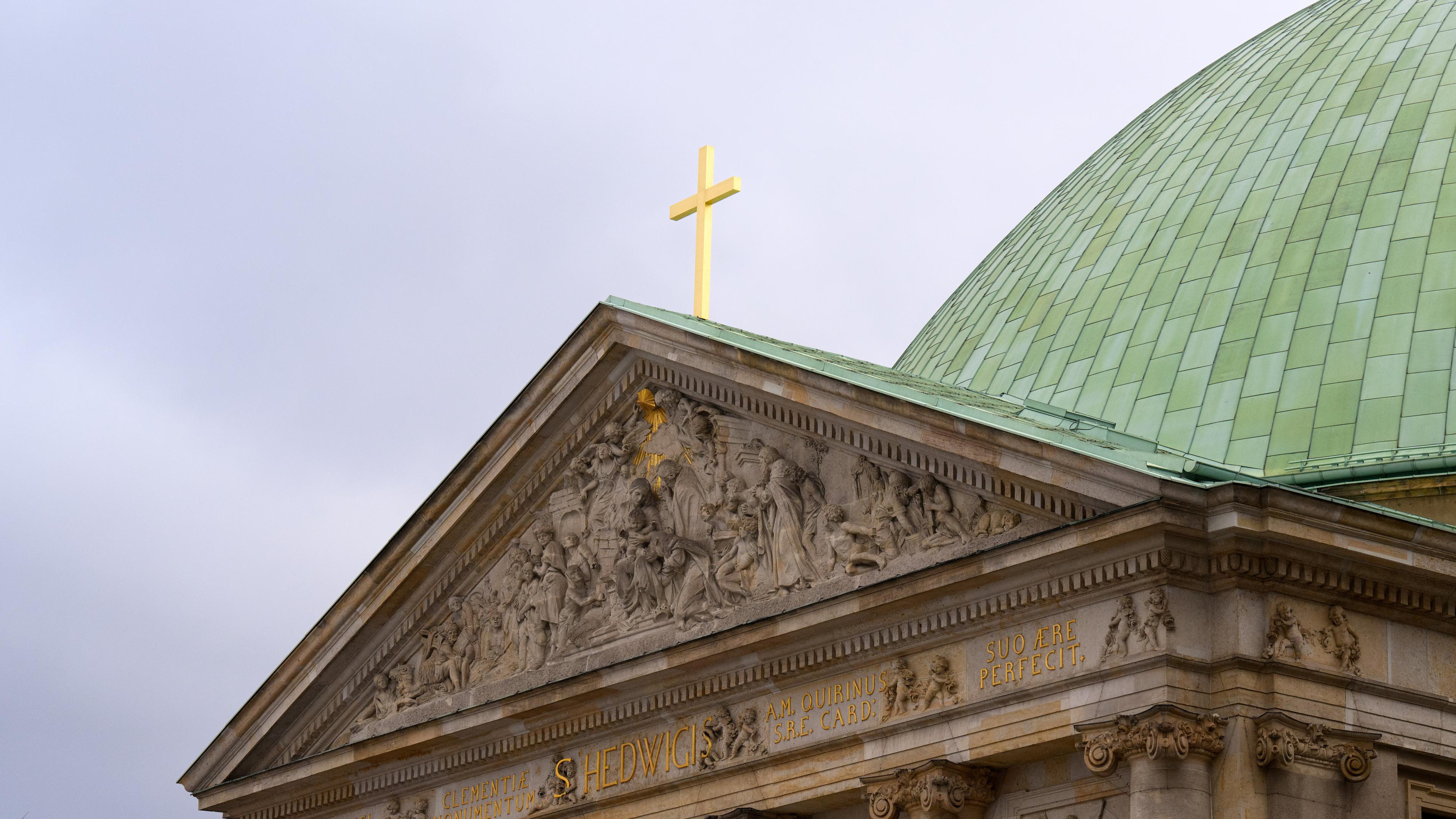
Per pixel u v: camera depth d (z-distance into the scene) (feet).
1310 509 105.81
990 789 116.57
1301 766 105.50
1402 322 131.34
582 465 146.20
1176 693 105.81
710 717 132.05
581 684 138.00
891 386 123.95
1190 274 145.89
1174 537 106.22
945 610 118.11
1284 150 152.25
